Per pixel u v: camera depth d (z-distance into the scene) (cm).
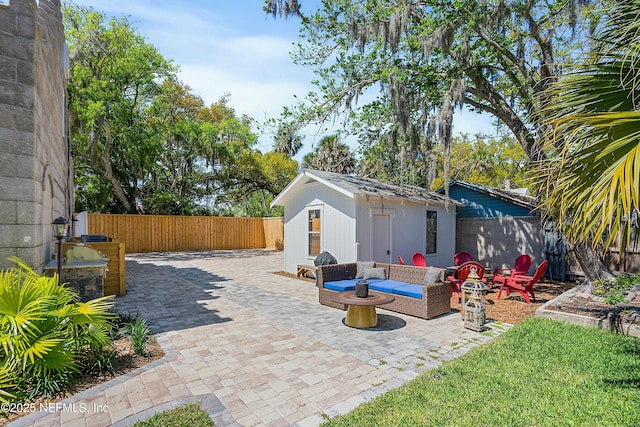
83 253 626
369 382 356
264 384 350
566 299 671
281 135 1027
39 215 455
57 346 334
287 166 2491
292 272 1127
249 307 678
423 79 861
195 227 2069
